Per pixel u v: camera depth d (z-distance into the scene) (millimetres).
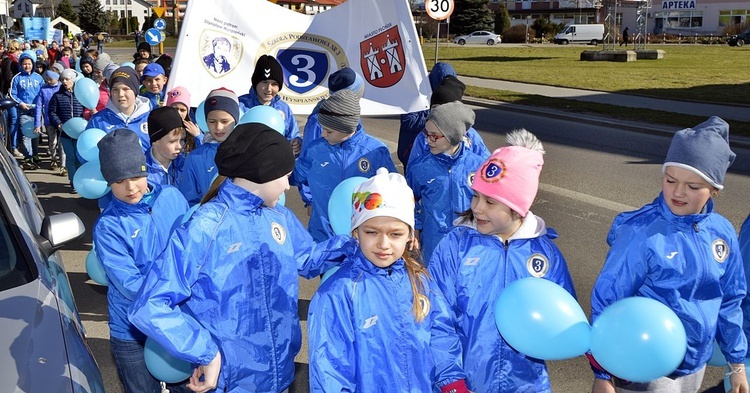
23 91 12180
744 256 3609
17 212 3781
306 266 3182
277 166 2846
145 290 2641
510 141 3266
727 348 3227
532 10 90812
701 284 3045
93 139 5762
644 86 24750
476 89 23938
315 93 6922
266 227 2934
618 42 63188
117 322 3611
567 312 2758
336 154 4805
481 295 3137
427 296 2869
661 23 77000
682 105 19500
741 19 72250
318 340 2729
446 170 4445
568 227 8125
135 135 3445
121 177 3338
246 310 2852
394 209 2721
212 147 4953
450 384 2898
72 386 2596
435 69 7832
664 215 3059
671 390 3150
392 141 13977
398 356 2791
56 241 3740
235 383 2877
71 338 2938
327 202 4875
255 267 2871
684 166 2904
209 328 2811
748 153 12797
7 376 2578
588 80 27047
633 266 3055
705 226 3074
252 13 6793
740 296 3199
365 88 6715
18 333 2836
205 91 6691
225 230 2809
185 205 3889
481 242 3168
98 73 13609
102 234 3375
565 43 67500
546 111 18344
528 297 2785
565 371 4879
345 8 6758
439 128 4270
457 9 78688
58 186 10445
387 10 6555
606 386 3053
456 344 2920
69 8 103688
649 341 2674
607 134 15180
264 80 6289
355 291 2770
